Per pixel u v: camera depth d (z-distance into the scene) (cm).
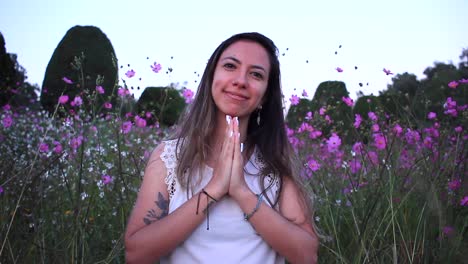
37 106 807
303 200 163
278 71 167
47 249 197
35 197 227
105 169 285
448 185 257
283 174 162
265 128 168
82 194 232
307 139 366
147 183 154
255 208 144
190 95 363
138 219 149
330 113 420
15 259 199
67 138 290
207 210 141
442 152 279
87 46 772
